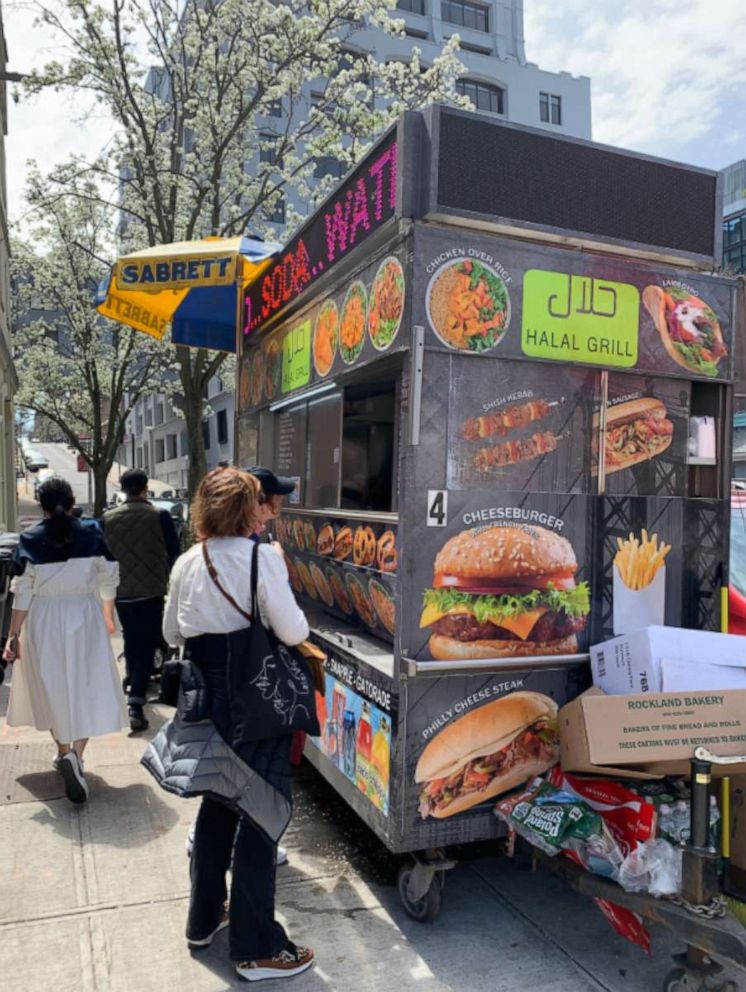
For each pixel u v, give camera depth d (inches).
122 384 856.3
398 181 111.6
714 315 130.5
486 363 115.7
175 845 142.2
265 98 507.8
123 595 207.2
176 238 530.0
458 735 114.2
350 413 159.2
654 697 104.4
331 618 167.3
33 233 733.9
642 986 104.7
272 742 103.1
